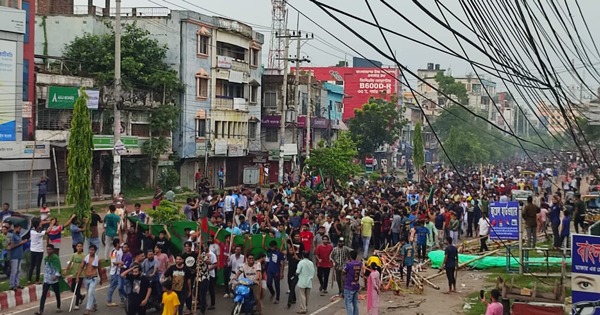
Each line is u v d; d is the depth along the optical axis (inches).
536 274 903.7
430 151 4168.3
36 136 1523.1
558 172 3011.8
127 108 1791.3
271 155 2502.5
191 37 2030.0
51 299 724.0
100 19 1999.3
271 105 2546.8
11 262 701.3
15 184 1434.5
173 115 1909.4
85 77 1686.8
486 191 1583.4
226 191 2010.3
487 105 5137.8
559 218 1076.5
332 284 834.2
